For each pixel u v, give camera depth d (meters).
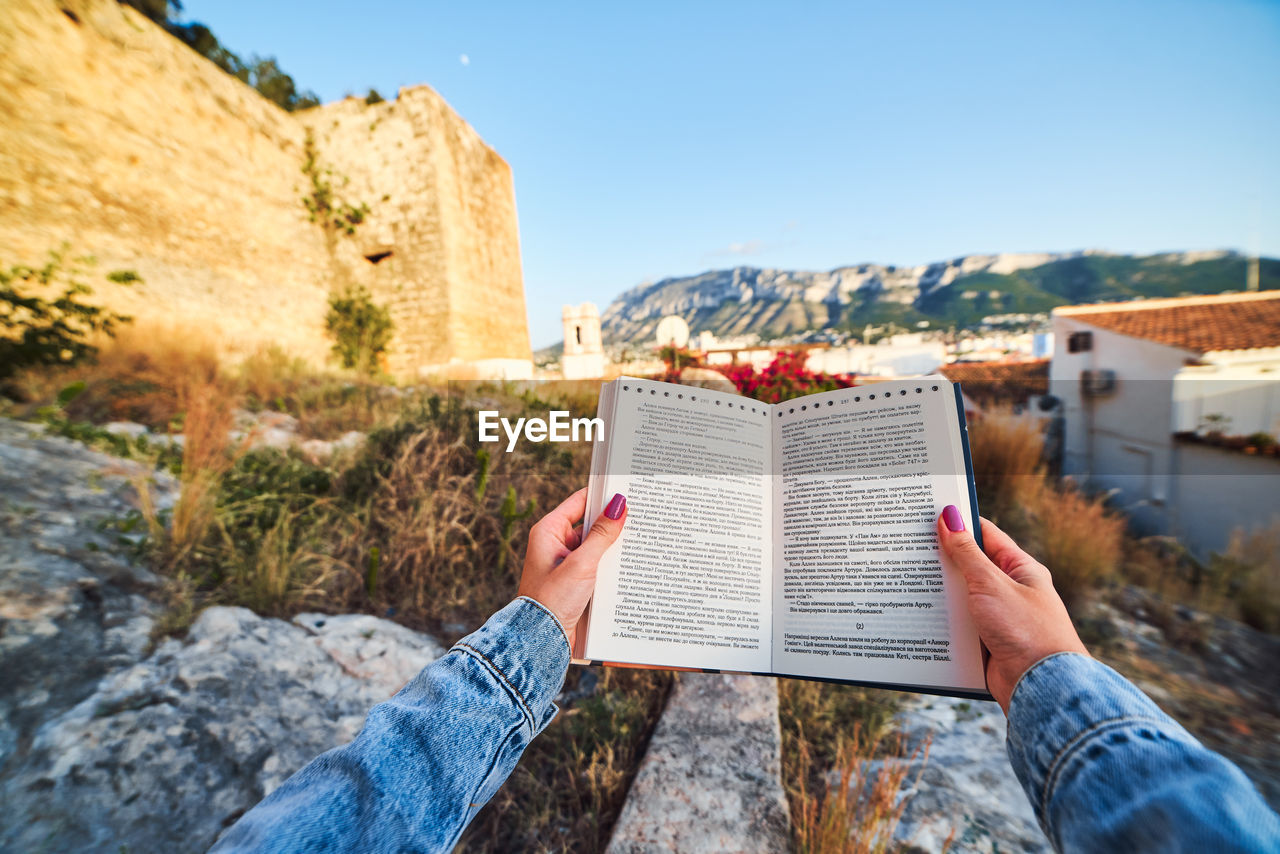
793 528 0.97
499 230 16.75
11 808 1.40
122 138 8.41
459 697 0.50
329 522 3.10
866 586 0.88
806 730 2.16
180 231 9.29
